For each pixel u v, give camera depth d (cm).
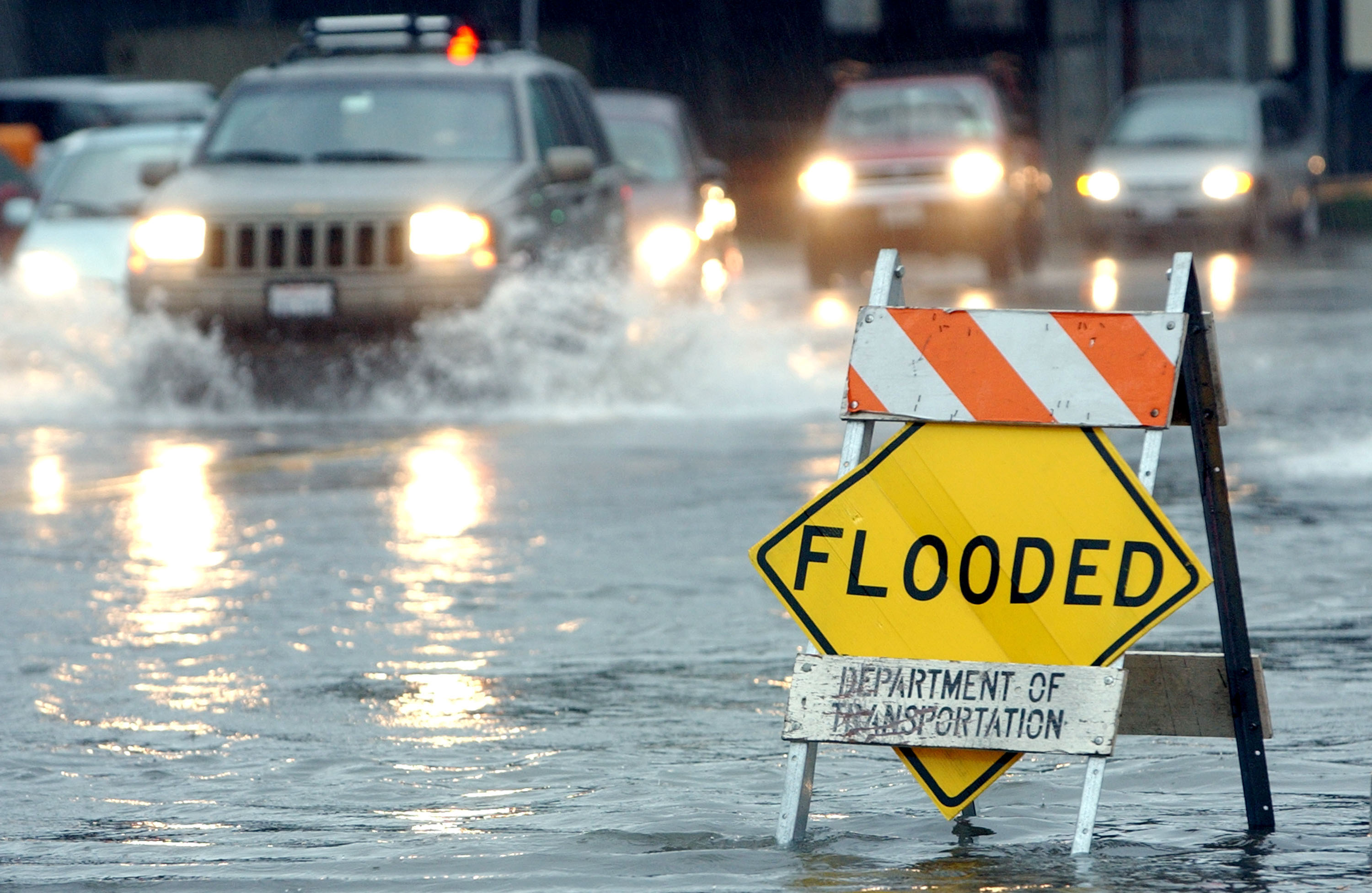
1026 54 10875
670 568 2405
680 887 1262
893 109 7575
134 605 2230
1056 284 7288
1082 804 1317
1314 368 4550
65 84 8225
